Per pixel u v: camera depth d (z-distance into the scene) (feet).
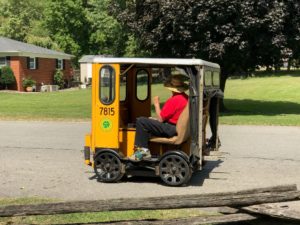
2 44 139.64
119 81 29.96
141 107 34.06
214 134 32.65
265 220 18.29
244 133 55.06
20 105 94.84
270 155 40.78
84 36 214.28
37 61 146.00
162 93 56.24
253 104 98.58
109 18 202.69
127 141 30.32
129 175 31.01
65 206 17.58
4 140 49.16
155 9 75.66
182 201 17.92
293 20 72.64
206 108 30.32
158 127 28.96
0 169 34.58
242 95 121.60
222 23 70.44
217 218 18.06
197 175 32.73
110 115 30.12
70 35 211.61
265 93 124.47
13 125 62.90
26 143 47.14
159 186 29.27
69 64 169.07
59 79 156.46
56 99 111.04
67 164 36.50
